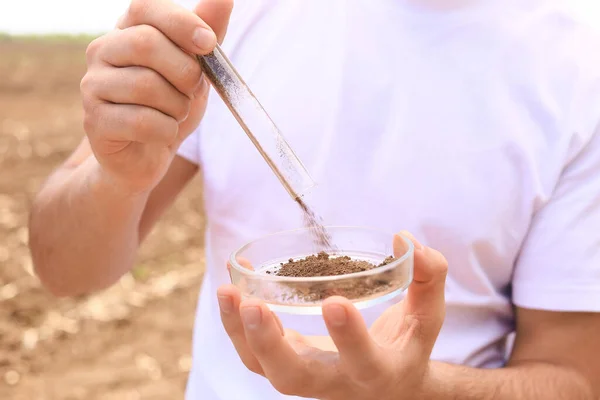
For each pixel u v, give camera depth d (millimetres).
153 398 1524
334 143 667
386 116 664
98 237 654
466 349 658
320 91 675
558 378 616
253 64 696
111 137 531
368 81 669
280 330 504
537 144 641
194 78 518
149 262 2289
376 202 660
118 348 1738
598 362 630
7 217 2531
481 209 643
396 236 531
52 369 1619
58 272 699
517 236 647
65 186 653
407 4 672
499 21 662
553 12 671
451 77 657
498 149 642
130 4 523
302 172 529
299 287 489
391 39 670
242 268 512
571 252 625
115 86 518
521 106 649
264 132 521
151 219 737
